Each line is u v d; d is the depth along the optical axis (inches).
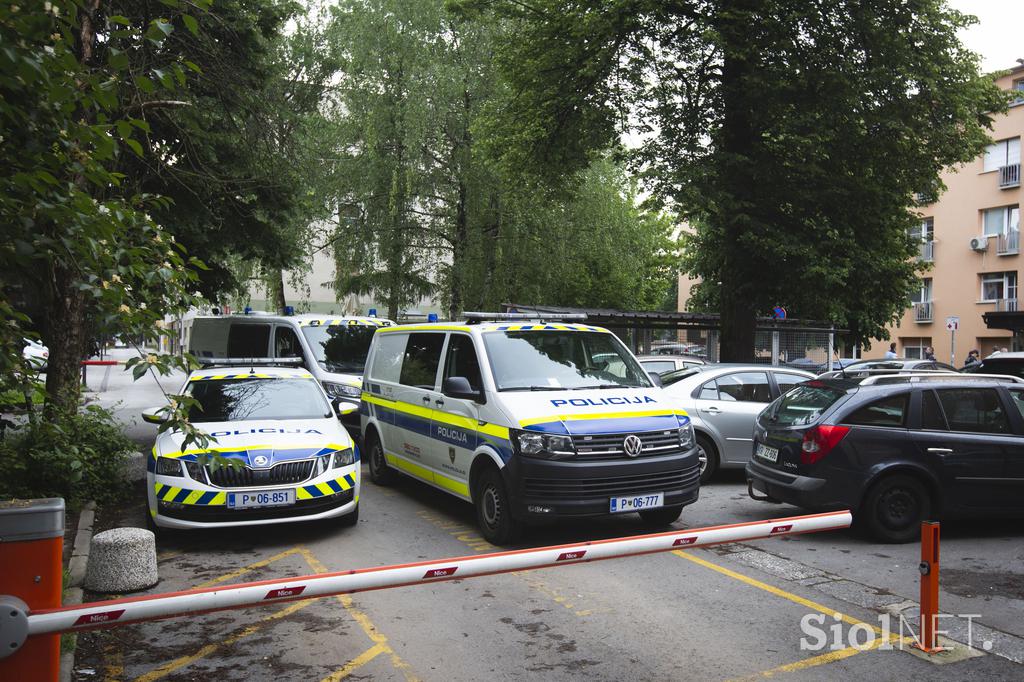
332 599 216.5
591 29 650.8
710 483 402.0
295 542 278.4
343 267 1068.5
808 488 279.3
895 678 165.3
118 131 151.3
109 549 221.0
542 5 711.1
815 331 827.4
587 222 1096.8
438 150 1041.5
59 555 114.2
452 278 1061.8
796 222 656.4
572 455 257.0
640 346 778.2
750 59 642.2
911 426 280.4
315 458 277.4
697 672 168.6
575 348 311.6
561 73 718.5
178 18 357.4
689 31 669.3
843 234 671.8
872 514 276.5
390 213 1036.5
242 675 167.8
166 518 262.1
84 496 322.0
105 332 164.7
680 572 242.4
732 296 680.4
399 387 362.6
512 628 194.7
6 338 180.1
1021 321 968.9
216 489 261.1
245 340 582.9
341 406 349.7
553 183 800.3
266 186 455.5
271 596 125.1
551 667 171.2
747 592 223.0
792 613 205.5
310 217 591.2
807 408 297.0
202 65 404.8
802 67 639.1
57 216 148.3
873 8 633.6
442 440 311.7
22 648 110.3
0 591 109.7
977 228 1330.0
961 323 1353.3
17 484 301.1
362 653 179.3
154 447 281.6
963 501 279.9
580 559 150.1
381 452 385.7
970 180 1337.4
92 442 336.5
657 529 294.7
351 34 1009.5
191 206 424.2
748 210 646.5
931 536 179.9
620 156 743.1
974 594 221.6
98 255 158.6
